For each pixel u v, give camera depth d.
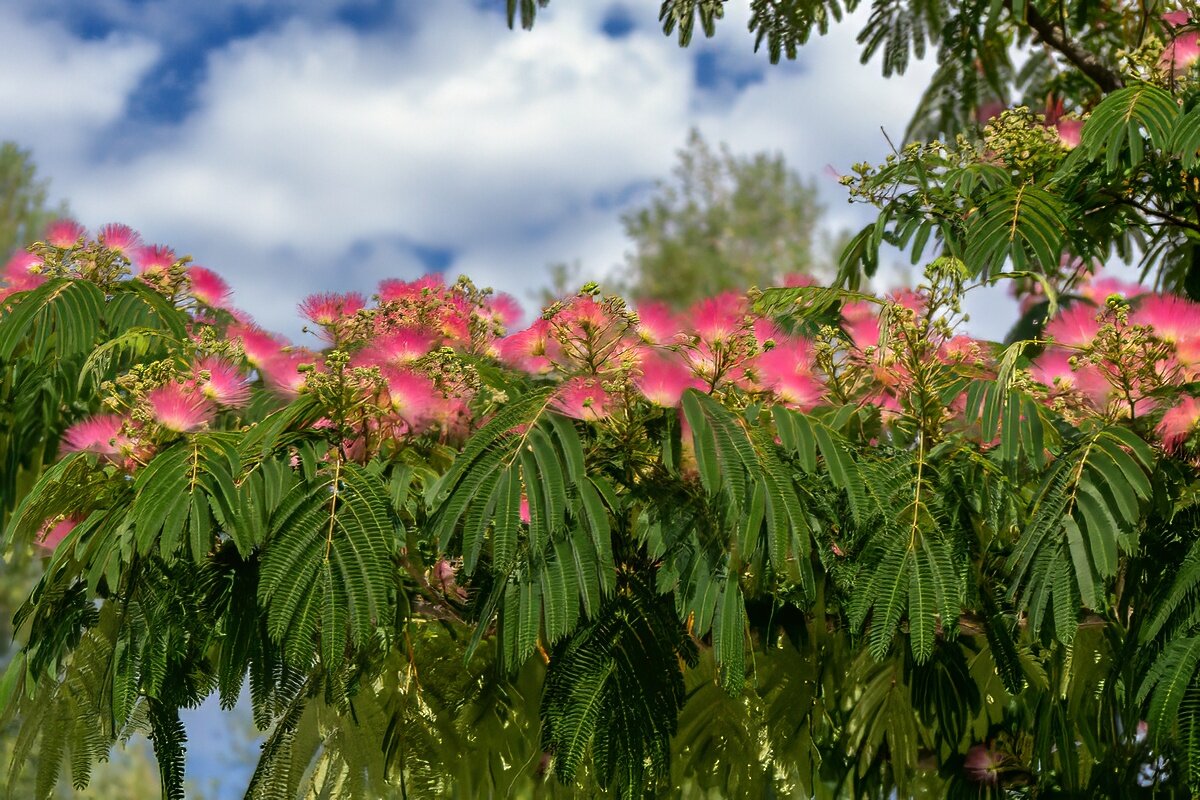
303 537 2.72
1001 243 3.64
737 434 2.78
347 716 3.25
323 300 3.53
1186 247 4.45
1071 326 3.21
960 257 3.82
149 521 2.69
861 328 3.47
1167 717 2.70
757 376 3.07
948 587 2.85
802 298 3.83
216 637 2.93
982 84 5.99
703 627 2.79
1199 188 3.92
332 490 2.79
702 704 3.43
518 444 2.73
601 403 2.90
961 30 5.80
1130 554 2.73
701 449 2.75
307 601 2.68
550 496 2.67
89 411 3.98
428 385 3.07
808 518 2.88
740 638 2.78
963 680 3.37
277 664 2.93
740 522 2.72
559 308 3.03
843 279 4.11
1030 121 4.07
